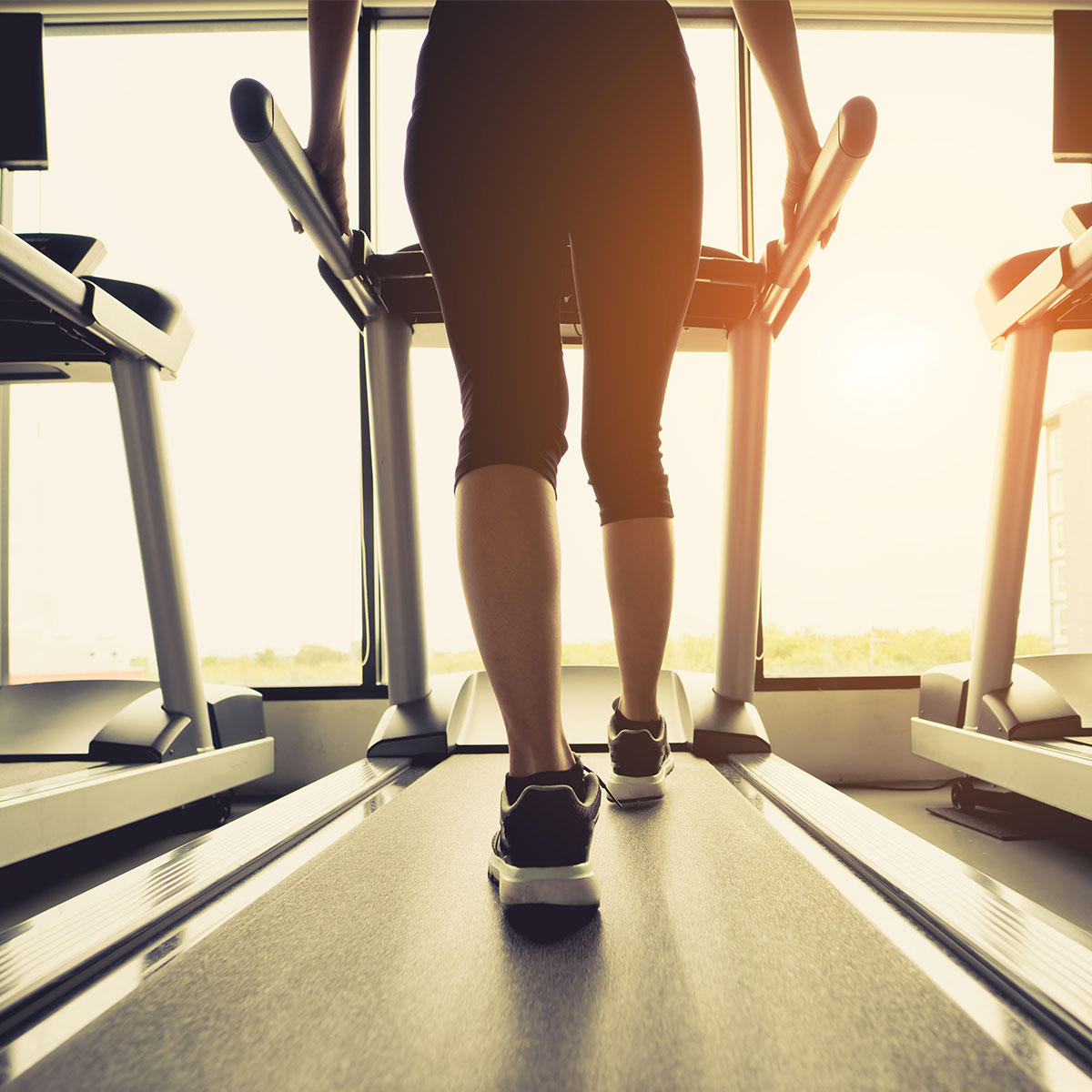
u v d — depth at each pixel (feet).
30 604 8.02
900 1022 1.47
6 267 3.92
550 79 2.22
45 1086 1.28
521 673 1.97
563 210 2.25
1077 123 5.75
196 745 5.57
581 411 2.82
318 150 3.15
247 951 1.84
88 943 1.90
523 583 1.95
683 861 2.51
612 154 2.40
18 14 5.75
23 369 6.10
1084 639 10.44
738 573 5.43
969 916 2.01
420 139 2.25
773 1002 1.55
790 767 4.32
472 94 2.17
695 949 1.81
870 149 2.92
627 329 2.56
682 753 4.97
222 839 2.90
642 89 2.44
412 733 5.15
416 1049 1.37
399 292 4.98
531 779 2.00
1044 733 5.02
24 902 4.17
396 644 5.54
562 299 4.59
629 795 3.30
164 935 2.01
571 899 1.89
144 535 5.55
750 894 2.20
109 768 4.91
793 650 7.40
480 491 1.98
